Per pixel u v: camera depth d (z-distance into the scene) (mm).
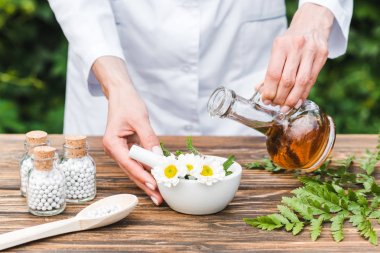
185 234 997
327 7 1293
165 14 1525
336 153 1415
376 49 2594
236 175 1072
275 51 1145
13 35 2697
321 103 2648
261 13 1594
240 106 1120
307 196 1097
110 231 1005
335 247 958
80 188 1119
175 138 1505
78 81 1651
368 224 1006
